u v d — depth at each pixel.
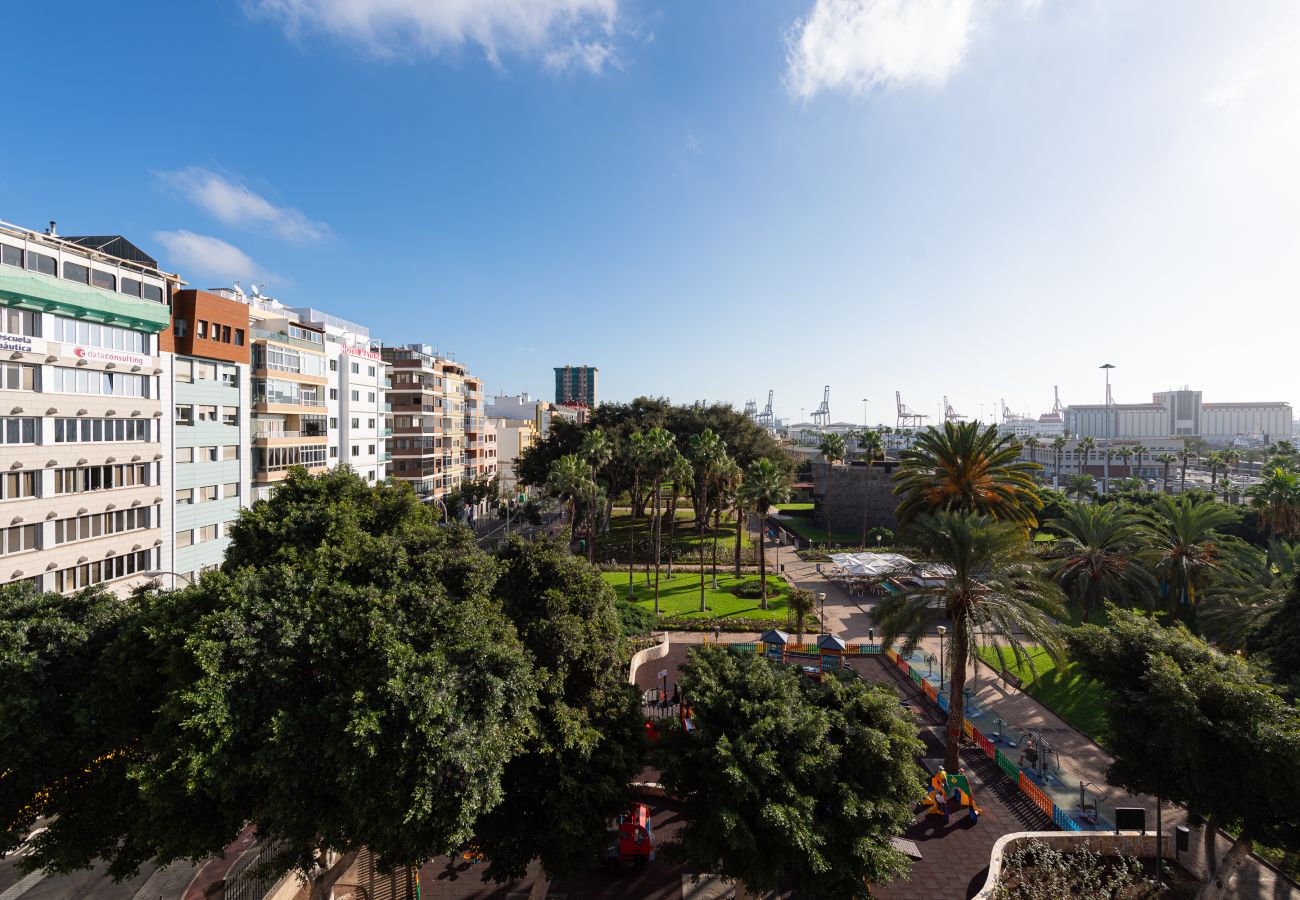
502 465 117.44
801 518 97.12
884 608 25.33
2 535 26.20
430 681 13.00
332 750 12.52
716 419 79.69
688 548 68.19
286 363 47.59
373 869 18.05
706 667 17.08
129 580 32.44
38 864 14.47
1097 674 18.84
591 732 15.67
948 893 18.14
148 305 32.94
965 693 31.00
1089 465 156.62
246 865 19.00
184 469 36.47
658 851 19.77
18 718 13.65
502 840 15.32
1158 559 37.91
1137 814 19.08
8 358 26.53
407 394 76.25
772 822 13.47
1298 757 13.57
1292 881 17.58
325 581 15.77
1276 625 22.88
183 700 12.38
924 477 39.88
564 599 17.55
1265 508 45.78
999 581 23.53
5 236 26.72
